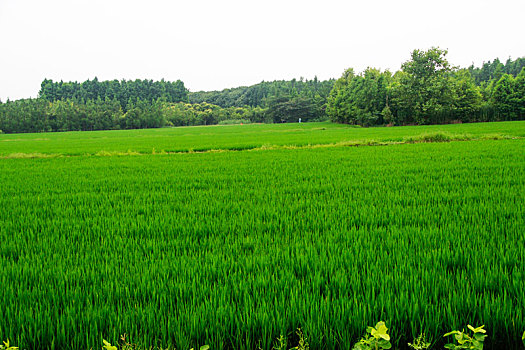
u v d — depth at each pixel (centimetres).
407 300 268
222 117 15112
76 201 749
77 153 2627
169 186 943
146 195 803
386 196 709
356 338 238
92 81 19338
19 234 499
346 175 1043
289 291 299
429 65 7056
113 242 448
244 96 19738
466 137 2473
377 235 454
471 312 258
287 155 1838
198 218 576
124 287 313
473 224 488
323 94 13062
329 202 668
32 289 324
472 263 345
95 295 296
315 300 279
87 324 255
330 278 323
